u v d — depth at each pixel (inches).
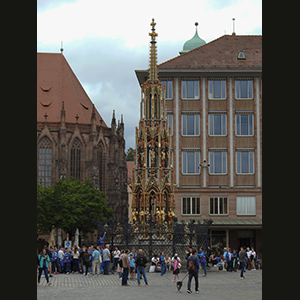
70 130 4739.2
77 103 5167.3
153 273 1622.8
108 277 1494.8
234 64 3157.0
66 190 3742.6
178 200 3068.4
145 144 1873.8
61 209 3567.9
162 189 1850.4
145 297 1020.5
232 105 3127.5
